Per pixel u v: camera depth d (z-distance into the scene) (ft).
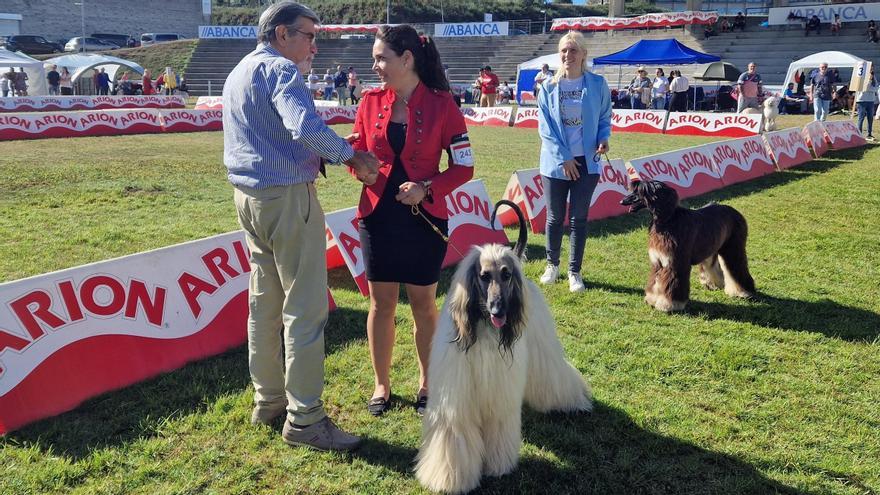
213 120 76.23
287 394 12.31
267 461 11.96
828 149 53.98
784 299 20.30
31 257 23.24
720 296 20.71
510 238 26.86
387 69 12.05
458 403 10.91
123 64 127.13
